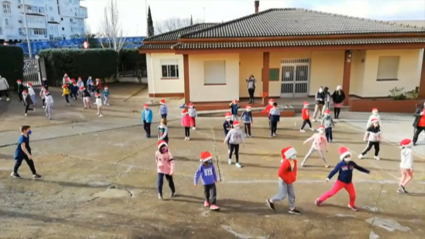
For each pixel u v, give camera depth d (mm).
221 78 20172
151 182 8891
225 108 19516
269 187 8531
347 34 18781
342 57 21422
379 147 11305
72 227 6375
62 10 75125
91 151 11789
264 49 18562
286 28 20281
